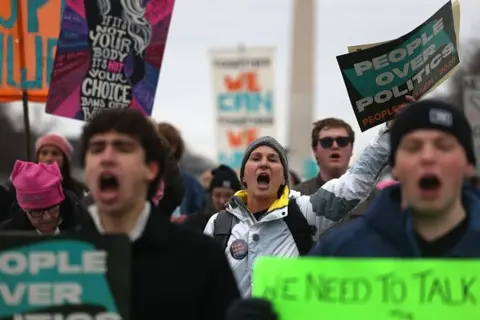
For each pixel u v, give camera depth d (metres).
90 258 3.45
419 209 3.27
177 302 3.46
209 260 3.54
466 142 3.27
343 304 3.43
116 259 3.45
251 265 5.87
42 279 3.47
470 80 10.27
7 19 7.65
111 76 6.93
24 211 6.23
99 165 3.50
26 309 3.47
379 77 5.75
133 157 3.53
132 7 7.00
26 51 7.68
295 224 5.79
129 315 3.43
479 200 3.40
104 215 3.59
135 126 3.55
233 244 5.92
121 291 3.44
